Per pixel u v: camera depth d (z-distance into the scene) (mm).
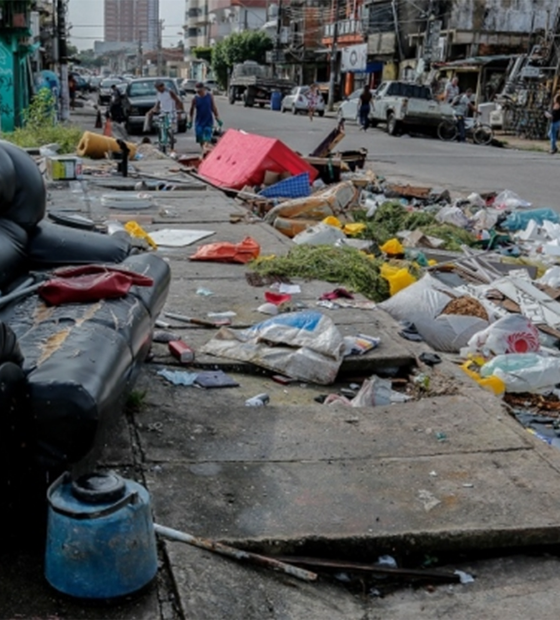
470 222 11805
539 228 11445
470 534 3396
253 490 3664
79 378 2973
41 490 2986
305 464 3947
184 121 27969
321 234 9250
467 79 42531
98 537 2746
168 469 3799
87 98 58469
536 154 26234
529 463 4027
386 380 5316
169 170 15688
